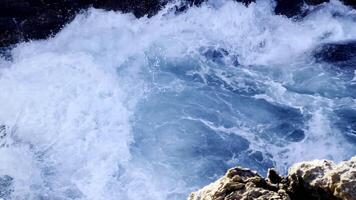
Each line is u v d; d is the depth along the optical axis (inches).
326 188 195.8
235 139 554.6
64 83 617.0
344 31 751.1
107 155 543.2
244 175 216.5
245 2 750.5
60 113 584.4
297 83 647.8
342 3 772.6
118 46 687.1
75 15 697.0
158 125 575.8
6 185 510.9
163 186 503.2
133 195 498.3
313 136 558.6
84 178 520.7
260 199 194.2
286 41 735.1
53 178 520.1
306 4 766.5
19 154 543.5
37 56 653.9
